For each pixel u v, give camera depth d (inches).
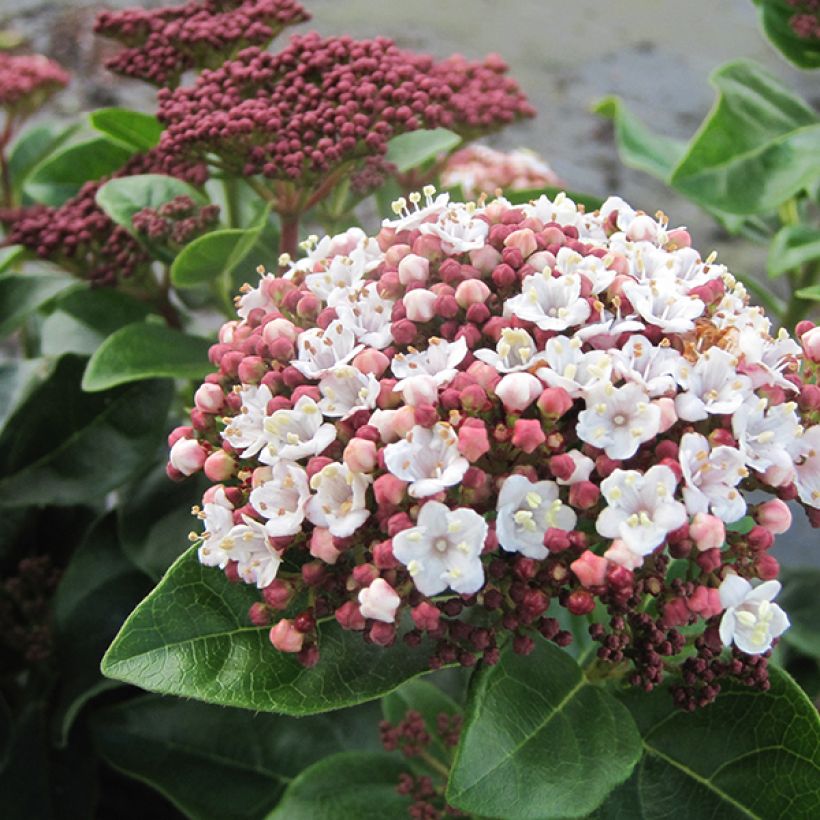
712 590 4.4
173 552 7.3
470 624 4.9
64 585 7.8
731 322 4.9
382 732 6.6
